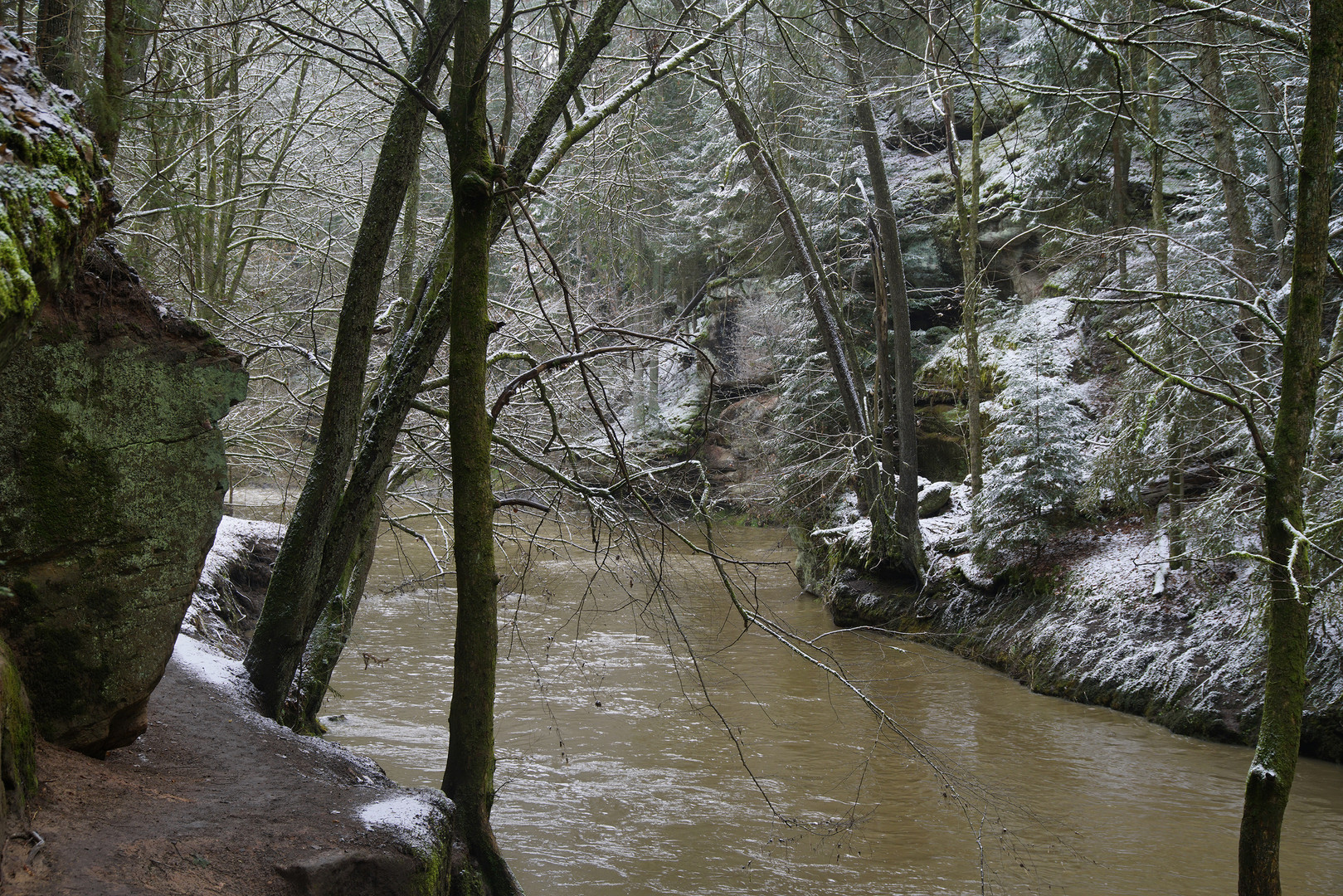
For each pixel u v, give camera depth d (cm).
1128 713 1266
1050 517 1630
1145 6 1309
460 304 530
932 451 2327
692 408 2905
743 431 2534
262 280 1534
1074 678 1352
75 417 413
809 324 2372
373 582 1934
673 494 779
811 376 2328
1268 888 506
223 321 1091
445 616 1712
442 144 1398
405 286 938
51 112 387
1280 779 505
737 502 2605
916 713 1259
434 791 503
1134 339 1496
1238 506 1173
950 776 774
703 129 2330
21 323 321
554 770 998
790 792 952
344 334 676
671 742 1098
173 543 456
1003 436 1656
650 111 1895
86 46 738
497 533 982
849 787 969
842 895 720
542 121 577
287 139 1341
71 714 412
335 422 677
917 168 2791
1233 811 923
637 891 718
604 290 1386
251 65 1390
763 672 1435
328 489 675
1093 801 945
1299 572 513
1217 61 1284
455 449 532
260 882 355
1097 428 1627
